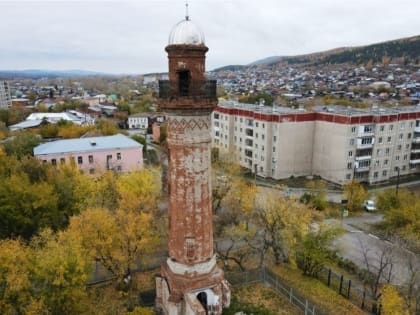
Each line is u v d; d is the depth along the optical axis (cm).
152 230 3034
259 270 3017
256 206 3806
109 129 7894
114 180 3947
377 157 6306
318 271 3064
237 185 4122
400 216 3869
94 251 2530
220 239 3669
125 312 2367
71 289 2212
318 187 5375
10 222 3288
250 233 3444
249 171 7206
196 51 1816
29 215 3388
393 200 4425
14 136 6425
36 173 4134
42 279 2172
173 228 2059
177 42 1798
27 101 17300
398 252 3156
